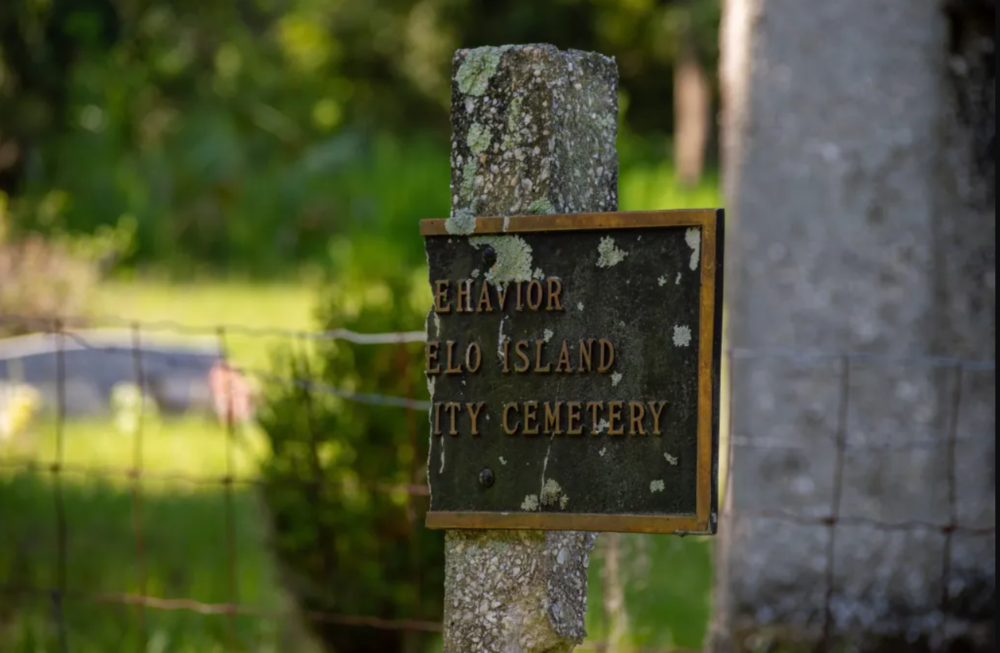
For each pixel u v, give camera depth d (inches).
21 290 471.5
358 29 1160.2
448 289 141.7
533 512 138.6
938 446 227.1
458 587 144.3
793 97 229.5
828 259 228.4
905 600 226.8
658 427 135.0
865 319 227.6
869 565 227.8
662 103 1237.1
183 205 801.6
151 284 702.5
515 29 1185.4
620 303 136.3
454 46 1191.6
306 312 620.1
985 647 224.2
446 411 141.6
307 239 801.6
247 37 942.4
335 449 207.8
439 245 142.3
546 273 138.5
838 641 226.8
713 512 133.6
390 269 229.9
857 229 227.3
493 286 140.3
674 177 962.1
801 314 229.6
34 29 765.9
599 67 148.8
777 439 230.1
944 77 227.6
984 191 229.0
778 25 230.1
